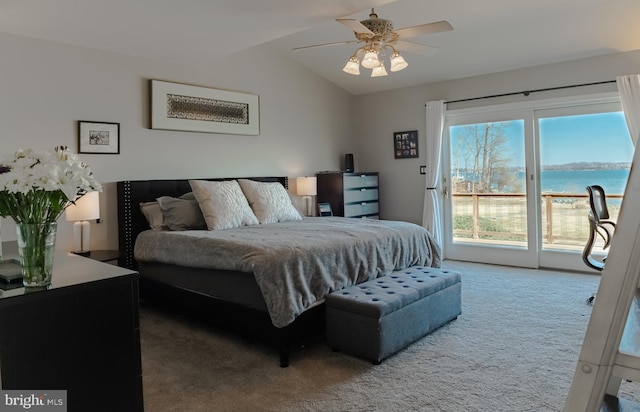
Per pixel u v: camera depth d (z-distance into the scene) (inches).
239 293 109.3
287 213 172.7
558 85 188.4
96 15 118.6
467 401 83.4
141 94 161.9
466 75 213.0
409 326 107.0
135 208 154.6
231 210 151.1
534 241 199.3
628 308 28.2
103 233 152.6
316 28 183.5
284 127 216.4
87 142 147.4
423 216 226.8
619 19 155.6
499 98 205.0
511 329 121.3
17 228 56.1
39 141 137.1
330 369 98.6
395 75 221.3
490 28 169.3
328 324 107.0
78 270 65.4
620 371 28.1
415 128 232.8
